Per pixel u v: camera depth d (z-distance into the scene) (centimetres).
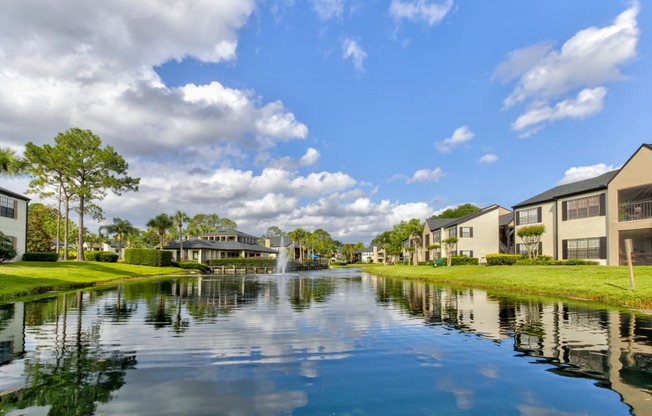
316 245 11569
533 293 1828
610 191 2838
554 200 3412
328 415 468
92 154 4319
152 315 1199
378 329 977
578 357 704
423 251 6212
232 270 6075
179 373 620
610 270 2102
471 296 1733
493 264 3475
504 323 1037
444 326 1009
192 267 5528
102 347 783
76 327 990
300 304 1506
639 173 2627
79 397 517
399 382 585
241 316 1191
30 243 5762
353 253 14975
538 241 3419
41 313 1224
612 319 1076
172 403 500
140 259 5012
